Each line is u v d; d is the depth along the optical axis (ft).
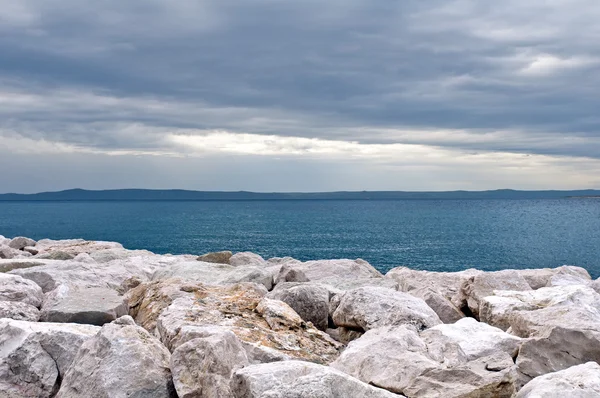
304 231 400.88
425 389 24.76
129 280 53.11
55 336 29.78
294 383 21.33
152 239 328.29
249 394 22.17
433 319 36.32
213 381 24.99
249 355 30.32
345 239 331.16
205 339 26.55
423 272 58.39
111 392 25.45
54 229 414.00
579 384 23.17
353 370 28.30
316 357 32.86
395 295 38.70
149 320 39.11
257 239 329.52
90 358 27.25
